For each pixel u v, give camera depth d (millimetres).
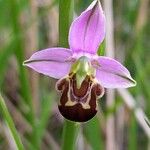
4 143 201
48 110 180
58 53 139
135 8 223
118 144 212
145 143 217
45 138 209
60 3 131
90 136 177
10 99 222
